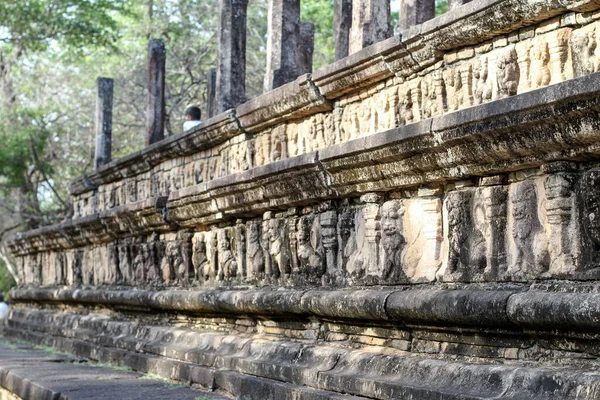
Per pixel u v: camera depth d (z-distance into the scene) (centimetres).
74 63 3372
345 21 1213
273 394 807
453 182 705
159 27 3209
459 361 662
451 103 750
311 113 983
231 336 1018
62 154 3162
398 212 759
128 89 3325
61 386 996
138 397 892
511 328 617
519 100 578
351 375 733
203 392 927
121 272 1482
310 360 823
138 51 3319
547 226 611
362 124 895
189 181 1337
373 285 786
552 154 591
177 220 1228
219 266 1126
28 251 2064
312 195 866
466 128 629
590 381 529
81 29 2792
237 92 1341
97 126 1883
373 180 772
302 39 1303
